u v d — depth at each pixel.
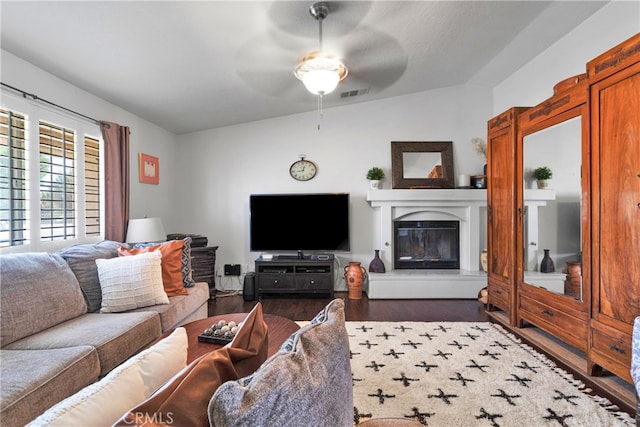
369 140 4.46
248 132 4.47
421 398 1.79
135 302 2.19
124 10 1.93
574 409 1.69
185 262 2.84
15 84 2.22
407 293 4.00
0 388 1.20
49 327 1.82
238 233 4.48
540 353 2.38
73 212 2.69
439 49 3.19
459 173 4.44
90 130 2.88
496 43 3.26
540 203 2.62
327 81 2.38
